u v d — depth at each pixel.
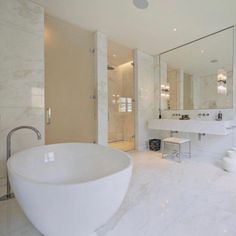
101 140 2.87
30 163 1.50
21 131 1.97
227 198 1.56
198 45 3.05
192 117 3.19
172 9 2.17
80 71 2.73
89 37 2.81
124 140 4.95
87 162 1.73
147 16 2.33
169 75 3.56
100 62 2.84
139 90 3.54
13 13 1.91
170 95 3.55
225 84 2.75
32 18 2.05
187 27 2.61
